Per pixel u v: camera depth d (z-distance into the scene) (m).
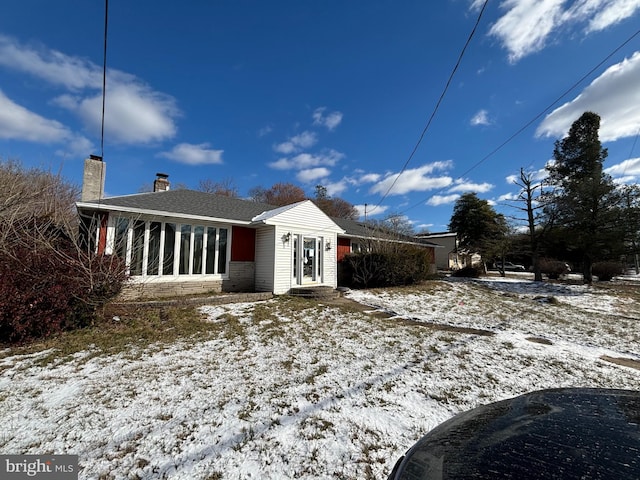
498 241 23.47
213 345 5.15
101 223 8.05
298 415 3.04
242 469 2.28
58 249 5.77
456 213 29.69
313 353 4.90
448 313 8.79
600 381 4.04
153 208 8.71
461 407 3.25
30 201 8.22
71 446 2.51
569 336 6.61
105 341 5.14
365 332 6.21
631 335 6.88
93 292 5.81
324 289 10.50
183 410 3.10
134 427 2.79
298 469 2.29
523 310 9.76
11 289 4.89
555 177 24.00
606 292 14.82
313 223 11.70
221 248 10.35
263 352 4.89
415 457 1.56
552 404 1.80
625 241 16.12
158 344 5.11
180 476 2.20
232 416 3.00
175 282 9.09
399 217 23.86
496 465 1.28
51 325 5.21
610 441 1.31
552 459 1.24
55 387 3.54
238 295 8.98
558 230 18.30
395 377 4.00
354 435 2.72
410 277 14.20
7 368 4.06
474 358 4.80
